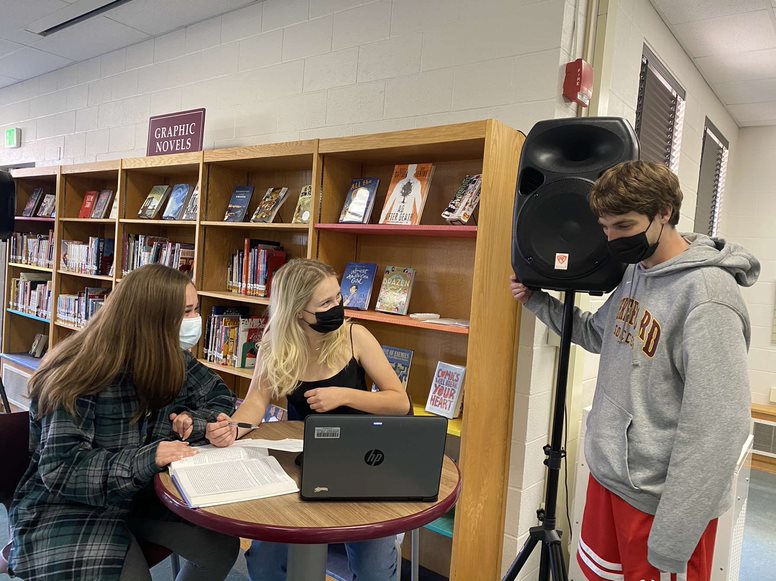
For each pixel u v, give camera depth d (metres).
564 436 2.37
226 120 3.42
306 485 1.17
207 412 1.72
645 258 1.37
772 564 2.70
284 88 3.11
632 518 1.36
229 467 1.31
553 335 2.28
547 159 1.65
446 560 2.43
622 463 1.36
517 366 2.24
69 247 4.01
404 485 1.20
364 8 2.76
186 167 3.25
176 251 3.27
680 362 1.29
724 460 1.18
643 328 1.38
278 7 3.14
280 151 2.60
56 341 4.04
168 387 1.54
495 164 1.99
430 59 2.53
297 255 3.00
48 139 4.92
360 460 1.18
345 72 2.84
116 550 1.41
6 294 4.53
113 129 4.24
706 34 3.09
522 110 2.26
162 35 3.84
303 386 1.73
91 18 3.63
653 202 1.30
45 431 1.44
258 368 1.80
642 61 2.86
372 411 1.64
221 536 1.57
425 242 2.50
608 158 1.56
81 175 4.04
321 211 2.51
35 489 1.48
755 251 4.64
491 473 2.17
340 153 2.43
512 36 2.29
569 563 2.31
